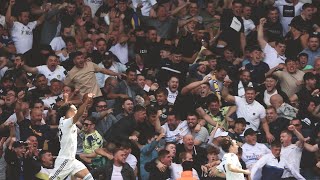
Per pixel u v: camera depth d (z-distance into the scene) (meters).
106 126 51.06
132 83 54.41
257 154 50.28
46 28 58.97
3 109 52.09
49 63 54.88
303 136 51.72
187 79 55.41
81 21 58.75
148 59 57.25
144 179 48.91
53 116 50.75
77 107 52.34
